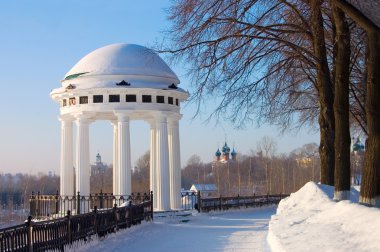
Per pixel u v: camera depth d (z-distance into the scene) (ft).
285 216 58.85
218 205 118.62
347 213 45.88
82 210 98.07
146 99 102.83
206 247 57.72
